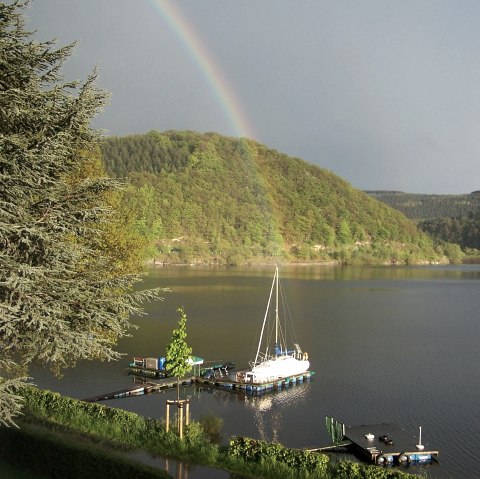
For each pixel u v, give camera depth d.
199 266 181.38
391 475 15.36
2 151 12.66
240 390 34.53
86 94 14.33
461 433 27.20
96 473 15.20
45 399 20.09
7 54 13.78
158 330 55.47
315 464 16.14
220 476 15.75
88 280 15.32
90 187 14.92
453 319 69.81
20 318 12.52
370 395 34.12
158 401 31.83
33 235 13.08
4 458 16.55
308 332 58.16
